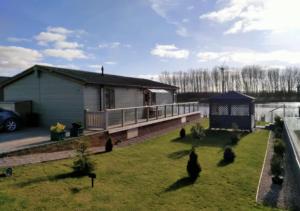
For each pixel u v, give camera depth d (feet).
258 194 24.66
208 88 277.85
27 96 54.90
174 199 22.72
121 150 41.45
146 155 38.63
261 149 44.11
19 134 43.01
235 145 47.52
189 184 26.40
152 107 64.90
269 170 32.32
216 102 67.97
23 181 24.82
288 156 40.52
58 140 36.96
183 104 83.05
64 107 50.75
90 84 49.96
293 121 51.67
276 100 218.38
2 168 27.09
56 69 51.98
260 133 62.49
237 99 65.51
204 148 44.60
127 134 51.11
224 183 26.94
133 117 63.41
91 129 46.75
